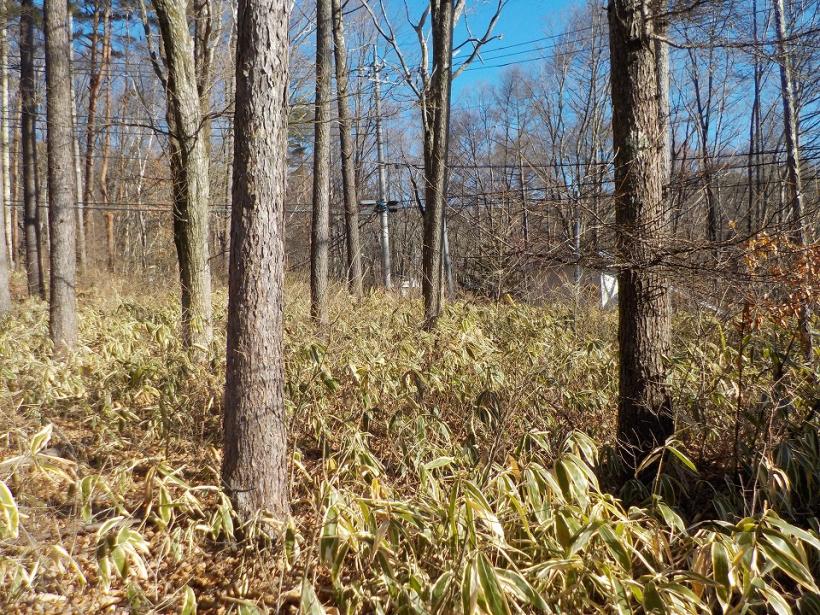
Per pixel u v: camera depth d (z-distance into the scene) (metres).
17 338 8.95
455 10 12.69
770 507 3.91
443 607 3.03
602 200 4.82
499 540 3.31
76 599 3.62
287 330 7.41
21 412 6.29
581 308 8.39
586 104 26.86
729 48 5.26
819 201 4.69
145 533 4.37
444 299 12.02
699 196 5.31
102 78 20.38
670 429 4.82
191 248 8.40
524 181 6.59
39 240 17.81
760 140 17.78
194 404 6.24
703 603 3.26
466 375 6.28
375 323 8.48
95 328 10.48
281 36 4.06
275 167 4.12
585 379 6.55
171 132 8.39
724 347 5.39
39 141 25.91
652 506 4.07
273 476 4.23
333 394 6.14
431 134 11.21
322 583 3.81
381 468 4.71
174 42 8.14
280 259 4.21
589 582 3.36
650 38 4.63
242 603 3.23
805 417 4.73
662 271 4.54
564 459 3.71
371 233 27.28
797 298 4.39
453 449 4.91
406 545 3.75
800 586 3.31
